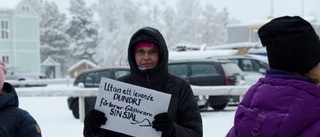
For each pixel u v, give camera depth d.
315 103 2.56
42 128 11.12
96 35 76.12
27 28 52.25
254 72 18.09
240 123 2.69
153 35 4.16
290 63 2.69
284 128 2.55
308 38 2.66
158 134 3.95
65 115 14.38
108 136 4.15
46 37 75.81
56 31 75.62
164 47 4.18
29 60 52.34
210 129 10.62
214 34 67.25
